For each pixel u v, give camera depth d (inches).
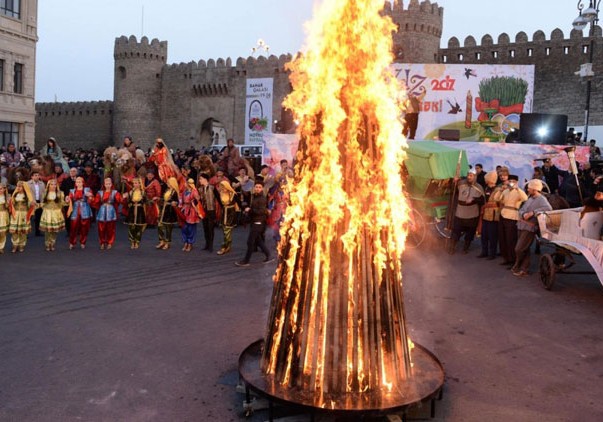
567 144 695.7
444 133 738.8
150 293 321.4
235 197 465.7
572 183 540.7
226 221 453.7
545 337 252.8
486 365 217.6
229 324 264.4
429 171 484.4
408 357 176.6
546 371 212.1
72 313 279.1
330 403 156.6
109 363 213.9
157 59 2657.5
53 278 354.6
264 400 175.5
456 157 506.9
